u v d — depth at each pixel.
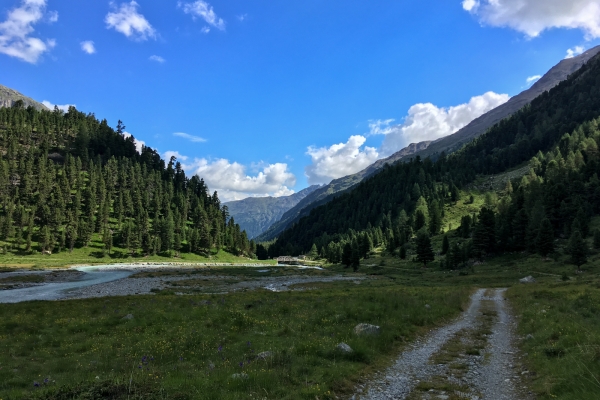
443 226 178.38
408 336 19.36
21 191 179.00
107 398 9.16
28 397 9.68
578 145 194.50
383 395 11.03
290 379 11.55
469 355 16.16
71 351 17.39
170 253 181.88
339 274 116.31
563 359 12.91
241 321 22.22
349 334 18.36
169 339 18.38
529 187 157.62
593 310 23.95
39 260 137.38
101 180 197.88
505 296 43.56
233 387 10.42
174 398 9.30
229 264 173.75
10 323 23.97
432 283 80.00
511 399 10.62
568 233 107.44
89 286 70.62
